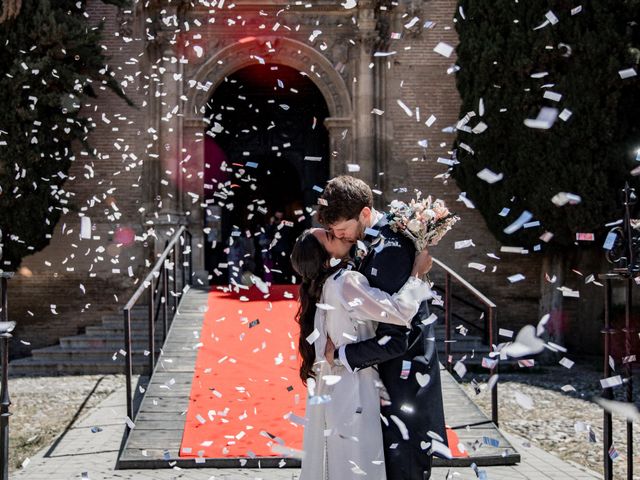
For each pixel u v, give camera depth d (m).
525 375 11.67
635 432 7.82
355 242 3.60
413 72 15.31
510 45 13.20
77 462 6.30
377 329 3.38
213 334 10.02
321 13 15.39
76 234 15.02
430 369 3.49
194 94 15.24
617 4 12.60
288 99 19.55
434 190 15.23
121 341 12.73
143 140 15.16
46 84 13.16
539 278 15.20
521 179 13.34
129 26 15.13
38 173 13.59
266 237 17.89
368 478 3.37
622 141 12.79
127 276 15.02
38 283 15.01
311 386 3.62
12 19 13.12
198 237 15.16
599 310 14.71
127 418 5.93
